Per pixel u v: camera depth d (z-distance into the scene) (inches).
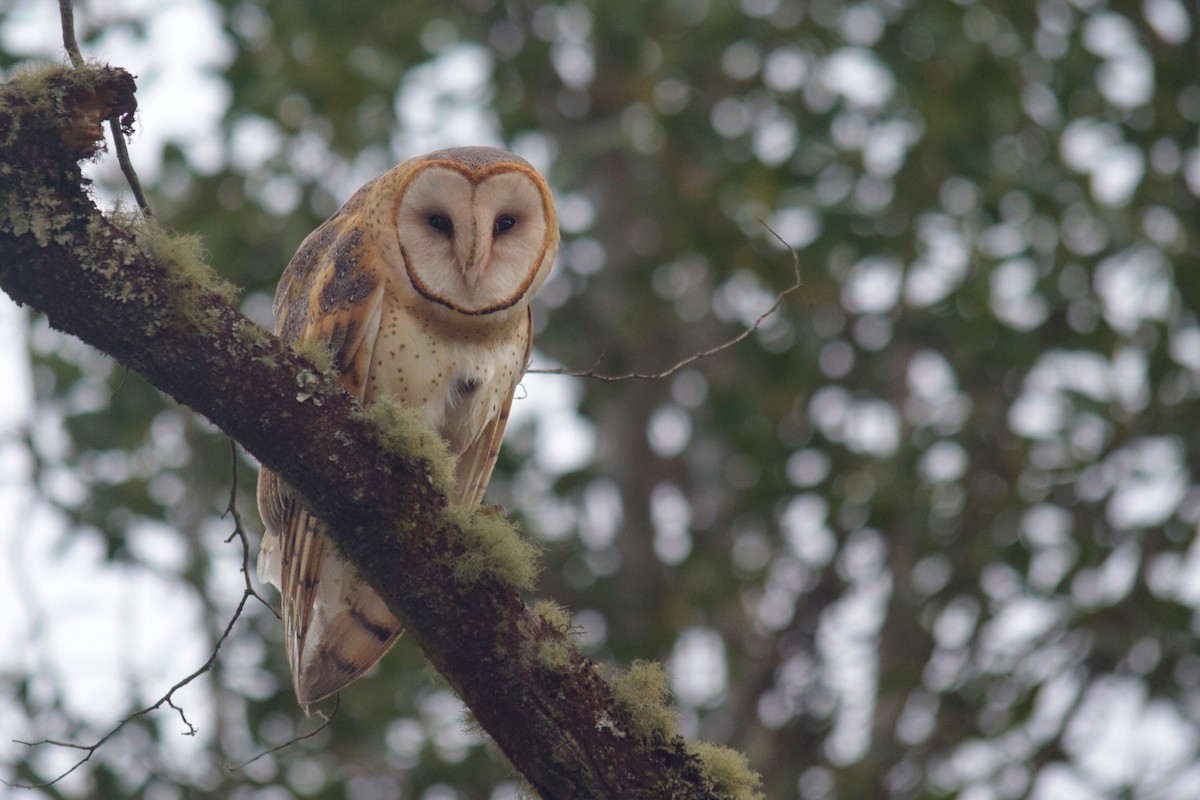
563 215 515.8
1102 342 456.8
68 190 171.5
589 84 535.5
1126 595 437.7
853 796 434.9
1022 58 480.7
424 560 183.3
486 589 184.9
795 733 485.7
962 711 443.2
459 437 264.4
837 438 515.8
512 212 263.6
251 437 179.8
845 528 490.3
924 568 486.0
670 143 510.0
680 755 188.9
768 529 516.7
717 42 500.4
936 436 475.5
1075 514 462.9
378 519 182.9
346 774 420.5
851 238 459.8
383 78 453.7
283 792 406.3
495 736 186.9
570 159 482.6
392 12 494.0
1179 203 462.9
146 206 183.5
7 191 168.6
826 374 519.5
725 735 496.7
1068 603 454.0
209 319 176.1
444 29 493.4
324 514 184.4
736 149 505.7
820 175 471.8
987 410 473.1
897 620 481.7
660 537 568.7
